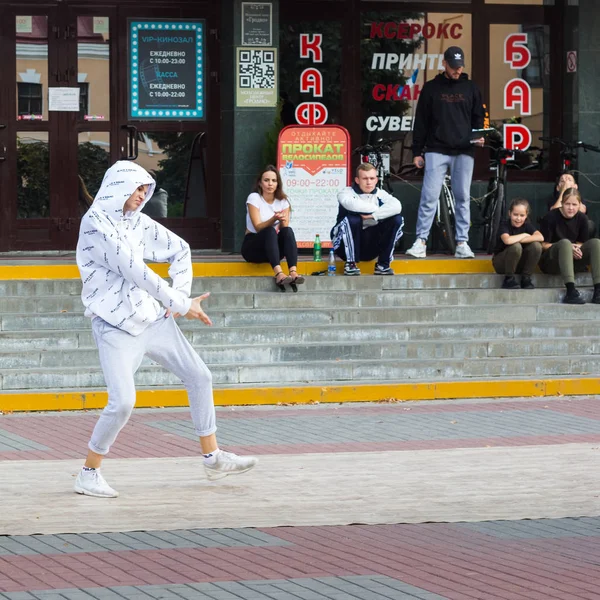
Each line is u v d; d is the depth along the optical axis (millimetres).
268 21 30922
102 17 31516
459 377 24484
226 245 31422
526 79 33281
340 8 32344
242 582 11844
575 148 32344
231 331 24891
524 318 26609
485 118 31875
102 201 14758
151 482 16375
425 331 25594
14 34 31250
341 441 19469
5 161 31297
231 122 31062
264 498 15531
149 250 15258
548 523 14453
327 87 32438
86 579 11922
